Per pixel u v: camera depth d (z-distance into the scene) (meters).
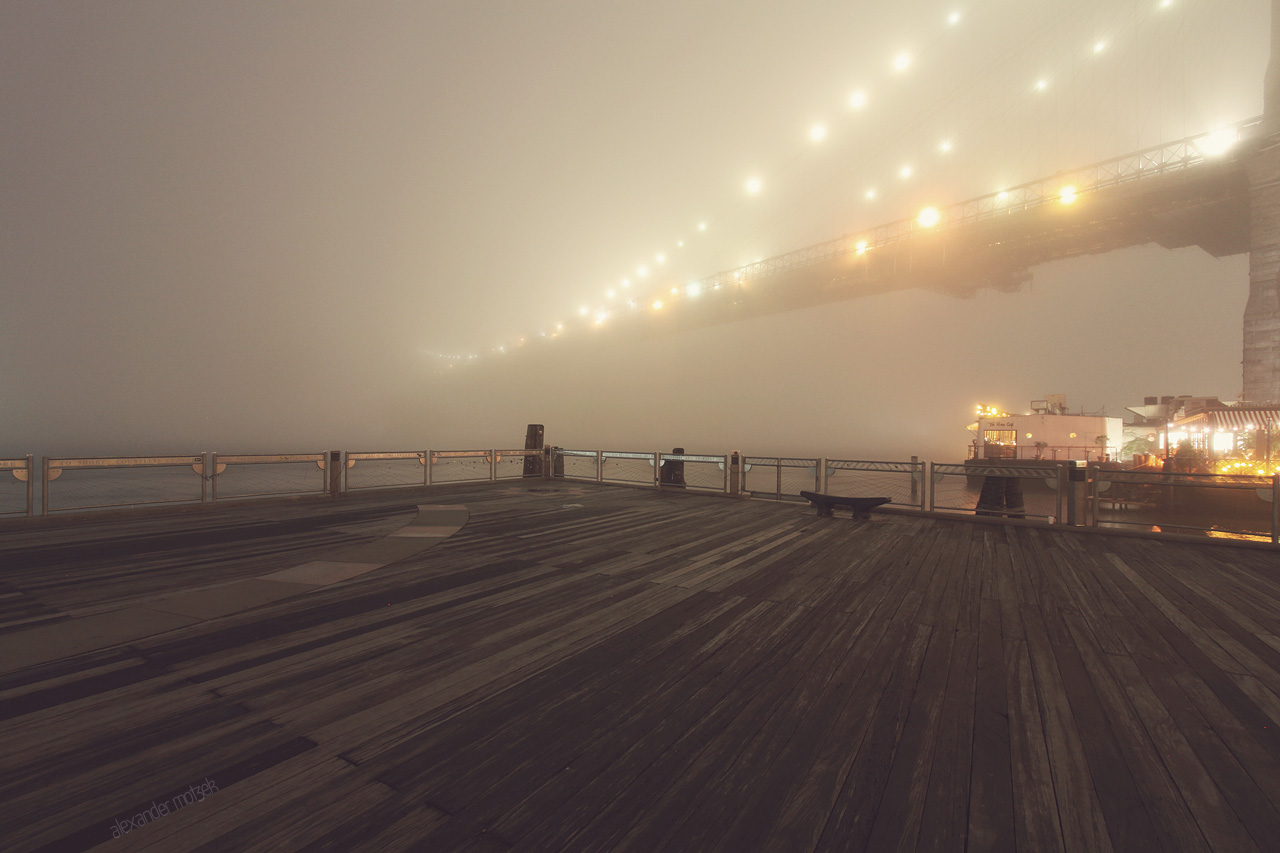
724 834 1.57
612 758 1.95
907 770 1.89
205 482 8.27
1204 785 1.81
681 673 2.69
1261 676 2.70
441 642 3.10
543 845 1.52
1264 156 25.53
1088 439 30.36
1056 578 4.60
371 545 5.78
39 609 3.65
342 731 2.13
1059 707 2.36
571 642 3.11
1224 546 5.97
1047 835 1.56
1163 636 3.25
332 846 1.50
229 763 1.90
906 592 4.16
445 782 1.80
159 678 2.61
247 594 4.00
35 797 1.69
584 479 13.40
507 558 5.22
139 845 1.49
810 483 23.28
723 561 5.14
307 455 9.52
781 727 2.18
